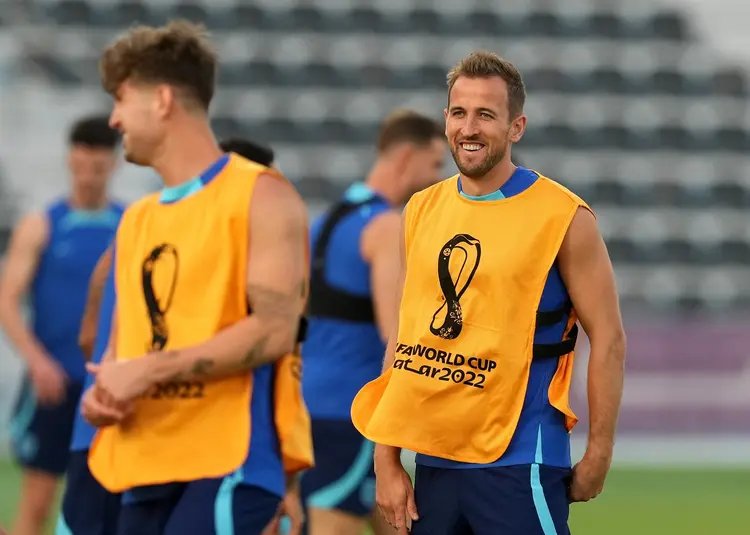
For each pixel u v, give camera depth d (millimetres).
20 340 24609
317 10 78625
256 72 75812
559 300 12477
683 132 78000
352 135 74062
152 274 13672
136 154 13992
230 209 13398
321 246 19891
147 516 13500
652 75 79750
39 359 24422
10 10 74562
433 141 20266
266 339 13109
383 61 77188
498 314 12273
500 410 12234
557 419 12484
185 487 13258
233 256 13367
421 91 76438
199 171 13797
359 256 19469
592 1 82062
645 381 62969
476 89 12219
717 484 46312
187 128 13859
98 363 14781
